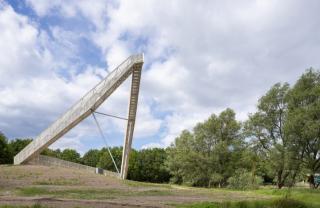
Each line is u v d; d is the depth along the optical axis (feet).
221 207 63.31
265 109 184.34
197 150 236.43
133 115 176.24
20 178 106.42
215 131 232.94
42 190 80.18
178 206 60.80
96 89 160.97
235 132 231.30
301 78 179.11
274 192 120.37
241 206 65.31
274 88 182.60
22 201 57.88
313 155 171.53
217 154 224.12
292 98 177.37
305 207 67.51
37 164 167.63
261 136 184.85
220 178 216.54
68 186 97.19
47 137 161.07
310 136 161.68
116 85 160.15
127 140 181.47
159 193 94.17
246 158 189.67
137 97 171.01
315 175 172.55
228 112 233.14
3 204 52.42
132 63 156.46
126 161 182.39
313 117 167.43
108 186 107.55
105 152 387.96
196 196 90.84
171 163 259.60
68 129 160.86
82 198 68.44
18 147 305.12
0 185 86.43
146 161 358.84
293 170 174.09
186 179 236.22
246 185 176.45
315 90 170.71
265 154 184.03
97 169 173.78
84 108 157.79
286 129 165.89
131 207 56.95
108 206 56.65
